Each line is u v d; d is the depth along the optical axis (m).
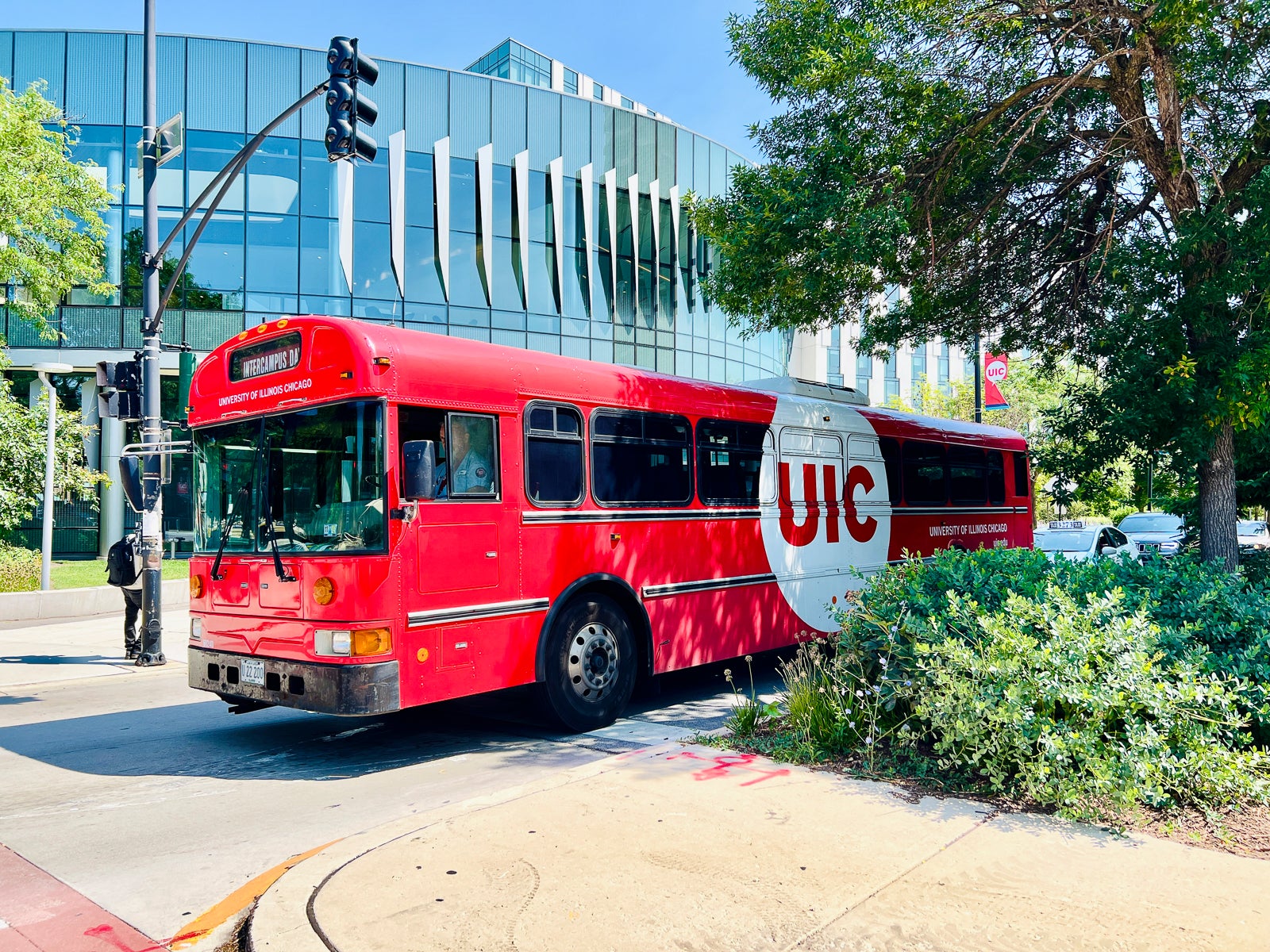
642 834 4.68
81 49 25.14
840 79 9.95
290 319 7.02
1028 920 3.67
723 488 9.61
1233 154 10.40
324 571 6.57
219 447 7.65
